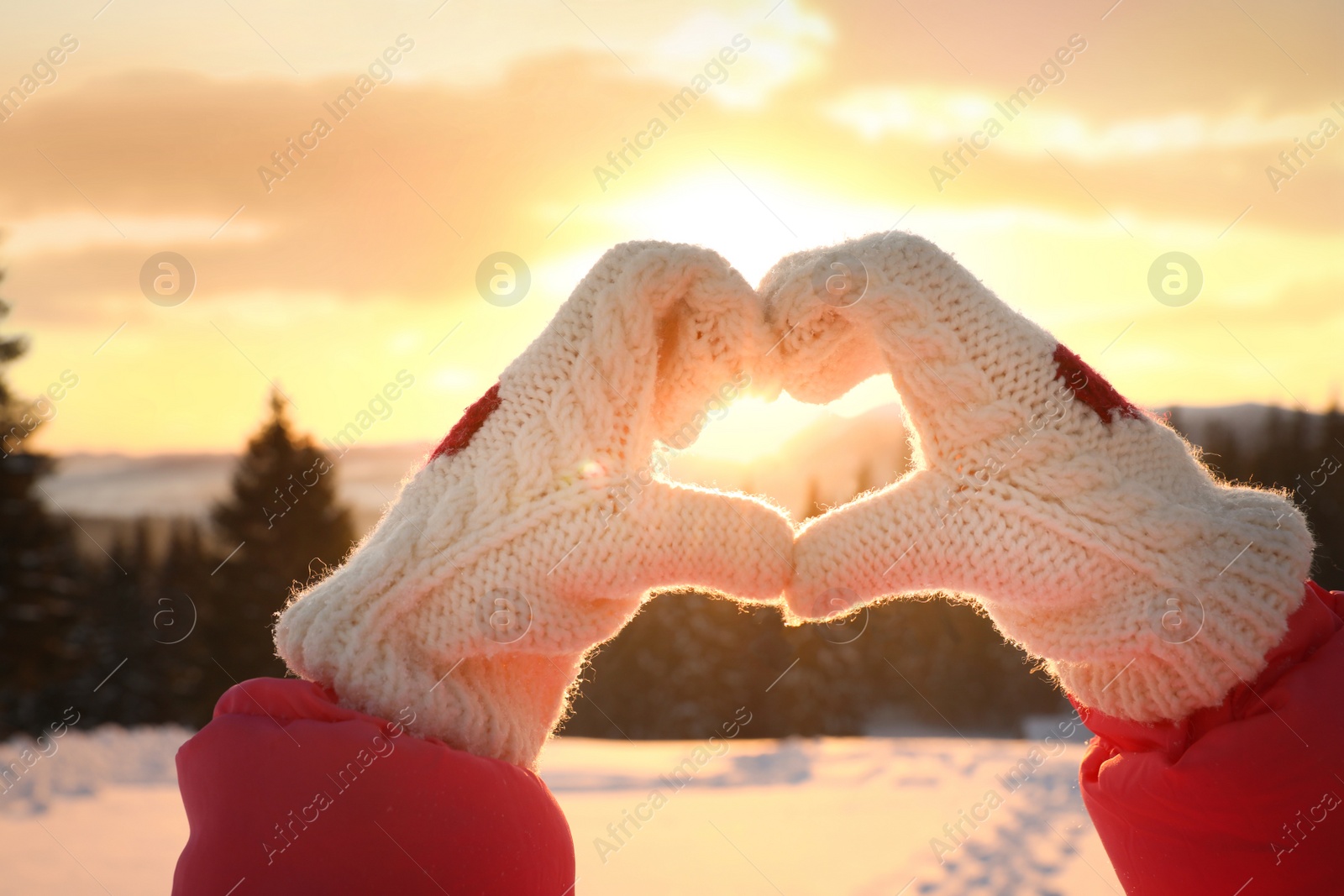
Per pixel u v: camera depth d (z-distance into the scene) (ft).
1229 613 2.26
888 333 2.32
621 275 2.29
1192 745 2.27
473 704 2.31
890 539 2.32
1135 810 2.30
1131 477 2.30
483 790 2.24
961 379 2.30
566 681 2.44
